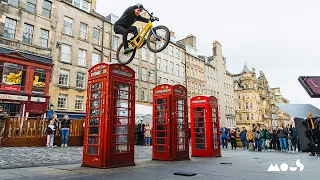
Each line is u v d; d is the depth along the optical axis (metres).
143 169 7.29
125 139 8.41
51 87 26.09
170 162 9.55
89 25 31.45
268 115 84.38
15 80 23.31
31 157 9.83
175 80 45.03
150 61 40.25
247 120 72.00
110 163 7.63
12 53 23.20
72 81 28.50
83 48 30.28
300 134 3.53
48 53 26.50
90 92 8.59
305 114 2.48
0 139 13.80
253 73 77.12
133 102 8.94
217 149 12.86
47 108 25.05
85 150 8.05
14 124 14.87
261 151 17.62
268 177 5.66
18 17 24.48
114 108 8.17
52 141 15.68
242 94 74.00
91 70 8.72
